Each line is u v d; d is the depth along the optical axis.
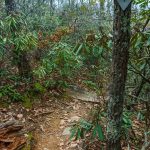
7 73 5.74
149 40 2.81
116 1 2.44
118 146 2.93
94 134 3.36
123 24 2.46
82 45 3.19
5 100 5.06
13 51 5.59
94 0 5.16
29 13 8.61
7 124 4.11
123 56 2.56
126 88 4.08
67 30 6.33
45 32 7.46
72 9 9.63
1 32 5.61
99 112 3.55
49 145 4.07
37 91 5.50
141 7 2.89
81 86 6.16
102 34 3.13
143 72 3.48
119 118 2.81
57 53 5.54
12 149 3.73
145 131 3.39
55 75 6.17
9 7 5.63
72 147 3.96
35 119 4.75
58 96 5.63
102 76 4.98
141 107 4.12
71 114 5.05
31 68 6.01
